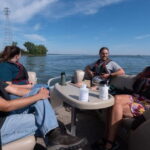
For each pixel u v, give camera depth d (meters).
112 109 2.04
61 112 3.25
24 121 1.59
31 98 1.68
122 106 2.13
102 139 2.10
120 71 3.30
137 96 2.41
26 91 2.09
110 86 3.01
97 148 2.09
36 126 1.64
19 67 2.67
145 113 1.77
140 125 1.68
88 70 3.57
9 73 2.50
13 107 1.58
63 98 1.96
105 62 3.47
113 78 3.38
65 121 2.89
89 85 3.04
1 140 1.45
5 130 1.50
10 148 1.46
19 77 2.65
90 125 2.79
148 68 2.52
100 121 2.92
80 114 3.18
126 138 2.15
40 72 14.32
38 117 1.64
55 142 1.57
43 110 1.68
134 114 2.12
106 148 1.99
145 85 2.42
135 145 1.75
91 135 2.49
